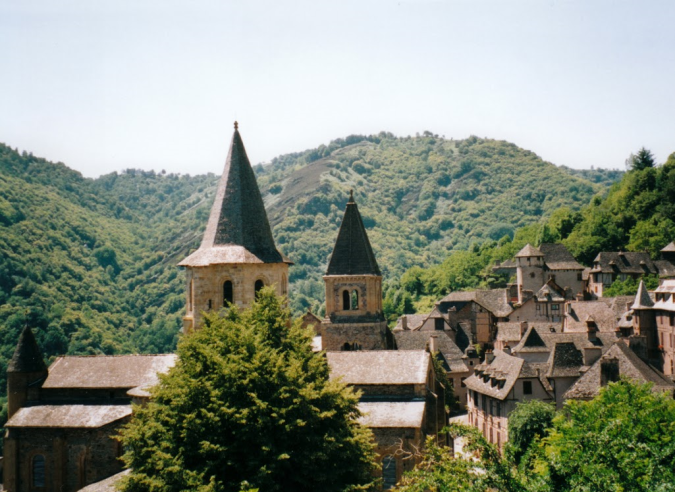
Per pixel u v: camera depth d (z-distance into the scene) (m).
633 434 43.72
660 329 113.31
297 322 57.53
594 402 54.94
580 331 128.62
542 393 93.50
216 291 66.56
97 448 70.50
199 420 48.56
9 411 74.75
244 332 53.34
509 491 36.72
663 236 196.12
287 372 50.88
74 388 74.00
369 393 70.44
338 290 89.81
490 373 103.50
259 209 69.06
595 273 178.62
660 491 34.22
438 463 39.66
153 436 51.50
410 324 174.62
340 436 51.75
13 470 71.25
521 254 180.75
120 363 75.75
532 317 163.25
